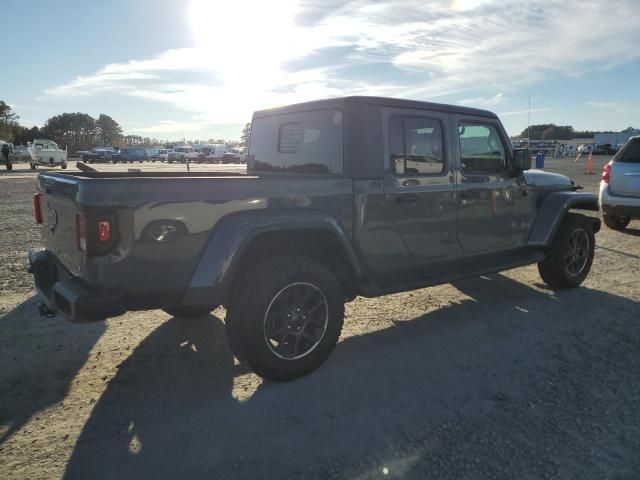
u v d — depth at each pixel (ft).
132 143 534.78
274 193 11.20
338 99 12.76
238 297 11.15
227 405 10.59
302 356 11.64
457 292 18.70
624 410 10.23
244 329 10.91
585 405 10.43
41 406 10.59
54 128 473.67
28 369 12.29
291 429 9.65
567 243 18.13
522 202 17.01
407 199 13.42
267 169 15.44
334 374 12.02
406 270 13.99
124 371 12.23
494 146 16.11
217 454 8.89
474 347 13.56
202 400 10.82
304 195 11.61
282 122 14.70
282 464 8.59
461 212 14.90
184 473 8.37
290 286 11.27
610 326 14.98
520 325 15.17
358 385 11.45
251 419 10.03
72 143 474.49
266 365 11.16
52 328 14.96
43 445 9.20
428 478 8.18
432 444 9.11
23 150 151.53
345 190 12.23
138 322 15.64
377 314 16.30
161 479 8.23
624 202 29.14
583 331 14.61
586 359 12.67
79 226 9.61
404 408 10.39
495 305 17.12
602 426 9.66
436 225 14.28
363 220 12.59
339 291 12.10
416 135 13.71
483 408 10.35
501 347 13.52
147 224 9.82
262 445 9.14
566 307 16.84
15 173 103.55
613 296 18.07
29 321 15.51
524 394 10.91
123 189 9.58
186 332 14.78
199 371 12.23
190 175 15.75
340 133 12.68
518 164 15.87
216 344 13.89
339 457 8.76
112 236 9.50
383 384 11.48
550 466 8.46
